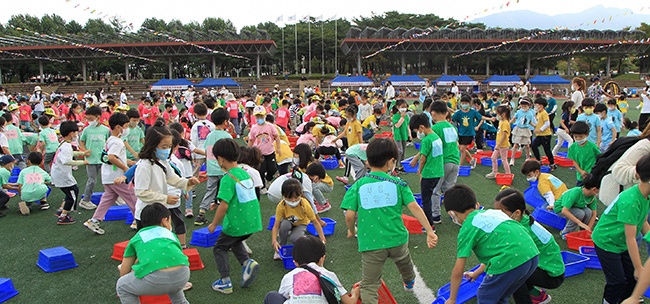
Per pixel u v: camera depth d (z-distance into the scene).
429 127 6.48
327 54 69.88
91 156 7.84
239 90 49.62
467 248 3.66
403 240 4.09
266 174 8.89
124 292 3.96
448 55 58.62
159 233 4.04
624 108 19.62
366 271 4.10
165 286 3.88
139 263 3.87
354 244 6.20
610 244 3.98
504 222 3.68
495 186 9.23
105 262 5.81
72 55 56.78
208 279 5.27
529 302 4.17
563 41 54.28
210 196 7.16
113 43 56.56
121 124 6.56
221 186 4.75
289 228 5.85
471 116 10.55
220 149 4.82
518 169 10.77
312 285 3.46
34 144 11.67
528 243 3.63
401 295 4.81
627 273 4.12
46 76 68.00
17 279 5.35
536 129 10.48
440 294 4.55
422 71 67.25
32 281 5.30
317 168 7.06
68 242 6.52
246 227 4.85
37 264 5.73
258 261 5.73
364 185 4.12
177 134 7.07
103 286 5.16
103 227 7.15
